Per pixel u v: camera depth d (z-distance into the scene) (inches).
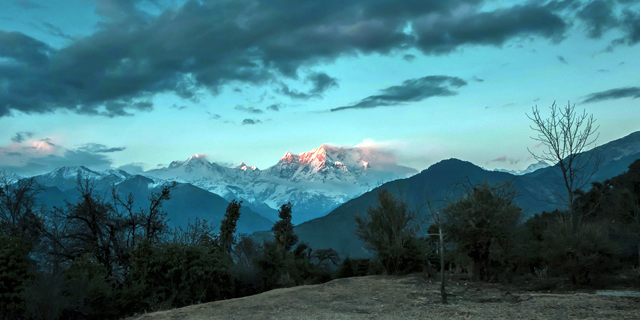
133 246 1349.7
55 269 1050.1
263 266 1321.4
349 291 655.8
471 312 458.9
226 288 1143.6
